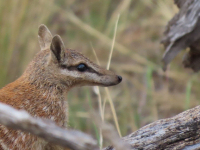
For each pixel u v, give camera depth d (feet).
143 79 48.67
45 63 26.68
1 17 43.62
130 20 55.01
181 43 31.48
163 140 21.77
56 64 26.61
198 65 33.32
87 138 14.32
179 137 21.71
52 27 53.88
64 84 27.04
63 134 14.24
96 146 14.46
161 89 47.47
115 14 52.19
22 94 25.48
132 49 52.42
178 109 43.55
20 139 23.68
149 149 21.71
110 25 51.06
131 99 45.11
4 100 24.82
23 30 45.11
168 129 21.93
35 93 25.86
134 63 51.72
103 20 54.34
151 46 52.26
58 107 26.37
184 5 31.30
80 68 27.14
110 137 14.16
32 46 45.80
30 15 45.88
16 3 44.04
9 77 44.34
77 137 14.29
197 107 22.66
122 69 50.21
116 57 52.34
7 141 23.40
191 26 30.40
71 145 14.29
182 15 31.40
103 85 27.86
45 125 14.15
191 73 47.16
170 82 48.06
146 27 53.88
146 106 44.19
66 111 26.96
